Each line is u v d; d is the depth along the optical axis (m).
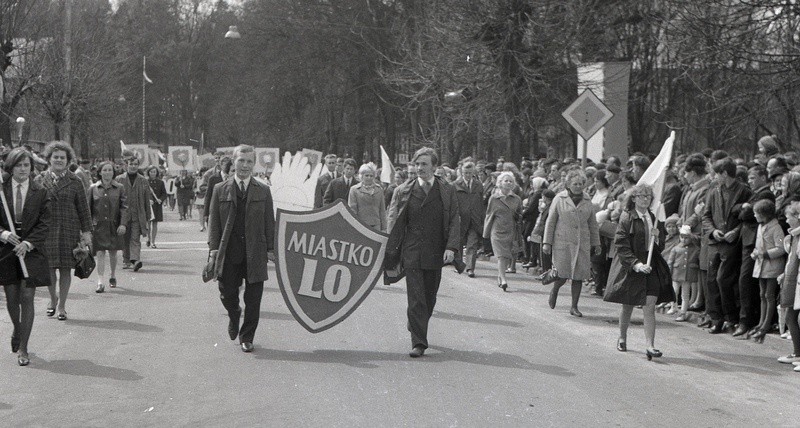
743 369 8.58
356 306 9.42
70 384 7.51
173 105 75.19
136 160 15.85
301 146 54.28
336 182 16.83
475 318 11.28
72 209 10.83
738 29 16.12
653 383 7.90
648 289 9.03
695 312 11.55
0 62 35.59
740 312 10.37
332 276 9.39
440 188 9.05
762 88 16.73
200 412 6.65
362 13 46.25
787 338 10.15
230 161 14.36
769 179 11.48
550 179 18.09
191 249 20.75
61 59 37.03
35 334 9.78
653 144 38.41
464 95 27.48
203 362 8.37
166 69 73.06
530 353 9.09
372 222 14.23
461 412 6.71
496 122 27.80
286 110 54.78
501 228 14.30
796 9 15.45
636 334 10.46
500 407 6.89
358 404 6.89
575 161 17.16
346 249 9.39
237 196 8.92
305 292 9.34
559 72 26.86
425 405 6.89
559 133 41.84
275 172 14.49
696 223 11.50
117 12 69.44
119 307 11.70
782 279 9.20
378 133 51.06
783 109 18.64
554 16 26.02
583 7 25.73
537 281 15.67
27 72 36.09
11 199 8.38
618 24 27.39
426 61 28.34
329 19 48.16
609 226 13.43
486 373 8.08
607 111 14.50
